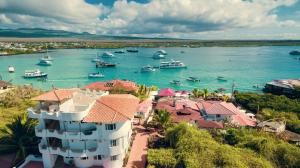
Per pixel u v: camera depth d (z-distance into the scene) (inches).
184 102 2920.8
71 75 6481.3
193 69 7352.4
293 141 2119.8
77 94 1863.9
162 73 6737.2
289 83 4431.6
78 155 1587.1
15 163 1685.5
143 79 5959.6
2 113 2544.3
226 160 1493.6
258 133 2082.9
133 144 1998.0
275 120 2519.7
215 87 5017.2
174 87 5093.5
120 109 1644.9
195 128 1993.1
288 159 1616.6
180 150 1643.7
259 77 6082.7
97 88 3277.6
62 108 1660.9
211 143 1702.8
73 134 1562.5
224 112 2484.0
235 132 2043.6
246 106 3292.3
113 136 1576.0
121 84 3393.2
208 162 1504.7
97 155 1651.1
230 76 6205.7
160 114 2284.7
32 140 1779.0
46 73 6486.2
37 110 1652.3
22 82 5570.9
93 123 1606.8
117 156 1658.5
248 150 1708.9
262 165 1502.2
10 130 1840.6
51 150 1614.2
